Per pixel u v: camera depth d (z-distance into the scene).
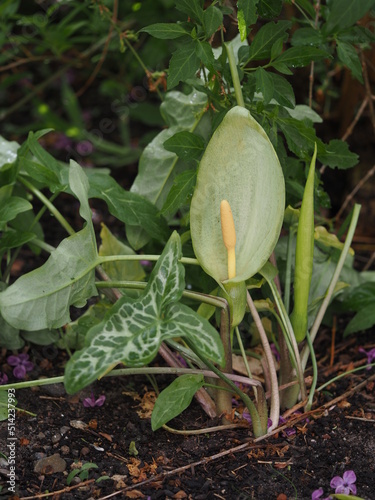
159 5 2.05
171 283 1.28
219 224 1.35
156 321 1.27
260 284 1.40
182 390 1.32
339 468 1.35
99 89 2.57
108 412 1.45
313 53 1.38
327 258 1.61
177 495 1.30
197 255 1.34
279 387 1.42
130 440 1.39
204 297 1.34
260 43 1.39
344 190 2.00
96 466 1.33
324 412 1.43
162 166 1.57
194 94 1.57
